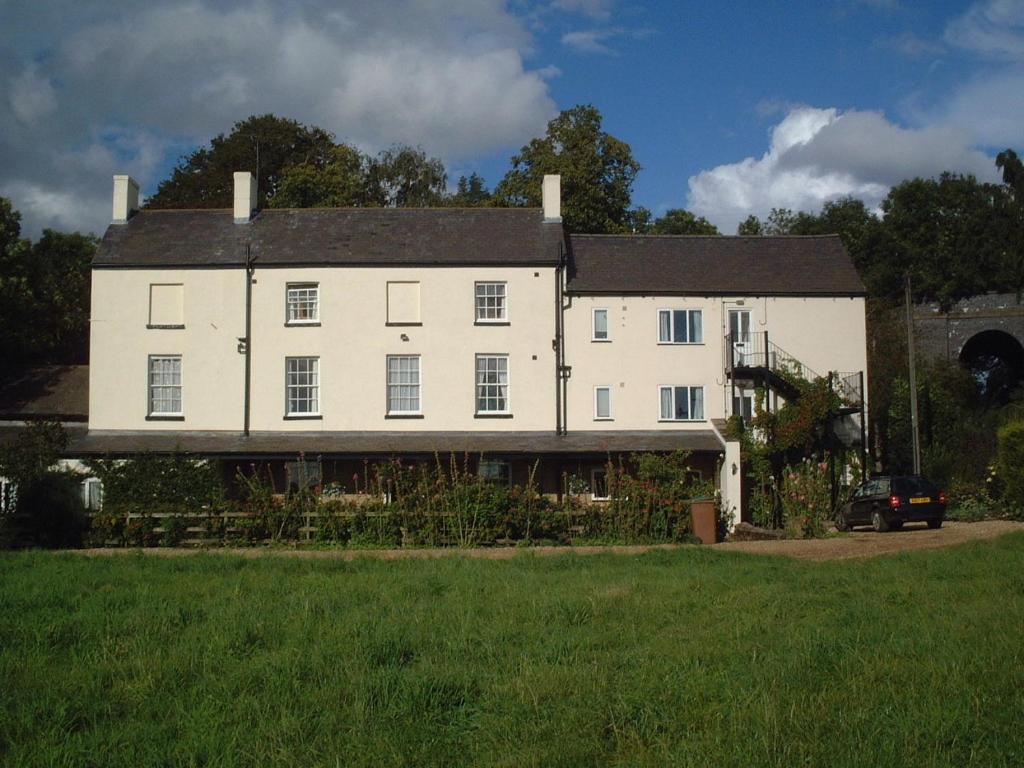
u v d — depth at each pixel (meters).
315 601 14.48
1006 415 48.16
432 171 65.31
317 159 64.12
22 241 47.72
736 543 25.27
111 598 15.09
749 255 41.81
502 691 9.78
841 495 38.16
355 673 10.36
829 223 76.44
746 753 7.91
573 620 13.23
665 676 10.12
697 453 37.28
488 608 14.01
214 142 64.56
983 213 70.44
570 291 39.53
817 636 11.47
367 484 35.81
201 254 39.56
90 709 9.59
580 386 39.38
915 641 11.14
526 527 26.30
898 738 8.12
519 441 38.09
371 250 39.81
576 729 8.68
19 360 49.12
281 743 8.46
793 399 38.59
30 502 26.34
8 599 14.85
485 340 39.25
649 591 15.34
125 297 39.19
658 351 39.62
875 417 47.78
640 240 42.44
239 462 37.28
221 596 15.30
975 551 19.70
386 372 39.06
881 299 63.09
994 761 7.71
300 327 39.12
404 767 8.02
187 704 9.67
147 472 32.06
